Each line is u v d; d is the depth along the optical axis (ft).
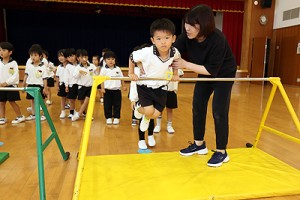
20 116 10.93
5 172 6.26
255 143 7.96
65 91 11.90
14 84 10.43
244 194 5.22
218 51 5.86
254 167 6.49
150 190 5.29
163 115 12.63
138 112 7.30
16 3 31.19
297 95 20.25
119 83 11.02
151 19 38.45
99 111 13.52
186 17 5.71
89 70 11.31
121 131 9.89
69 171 6.35
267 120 11.85
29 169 6.43
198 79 5.98
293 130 10.21
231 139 9.09
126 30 38.32
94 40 37.83
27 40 35.78
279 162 6.84
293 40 27.45
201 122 7.04
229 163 6.70
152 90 6.49
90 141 8.65
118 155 7.12
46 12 35.65
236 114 13.06
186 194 5.16
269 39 29.58
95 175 5.92
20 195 5.25
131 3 27.61
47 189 5.49
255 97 18.95
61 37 36.81
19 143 8.27
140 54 6.08
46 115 6.15
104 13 35.68
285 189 5.43
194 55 6.27
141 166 6.43
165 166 6.45
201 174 6.04
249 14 29.55
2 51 10.05
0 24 32.71
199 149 7.24
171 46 6.21
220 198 5.10
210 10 5.66
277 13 29.71
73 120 11.30
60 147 6.79
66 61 12.03
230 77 6.40
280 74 29.63
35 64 11.07
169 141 8.76
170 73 5.92
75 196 4.63
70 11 34.76
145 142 8.43
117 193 5.16
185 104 15.83
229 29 31.76
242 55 30.81
